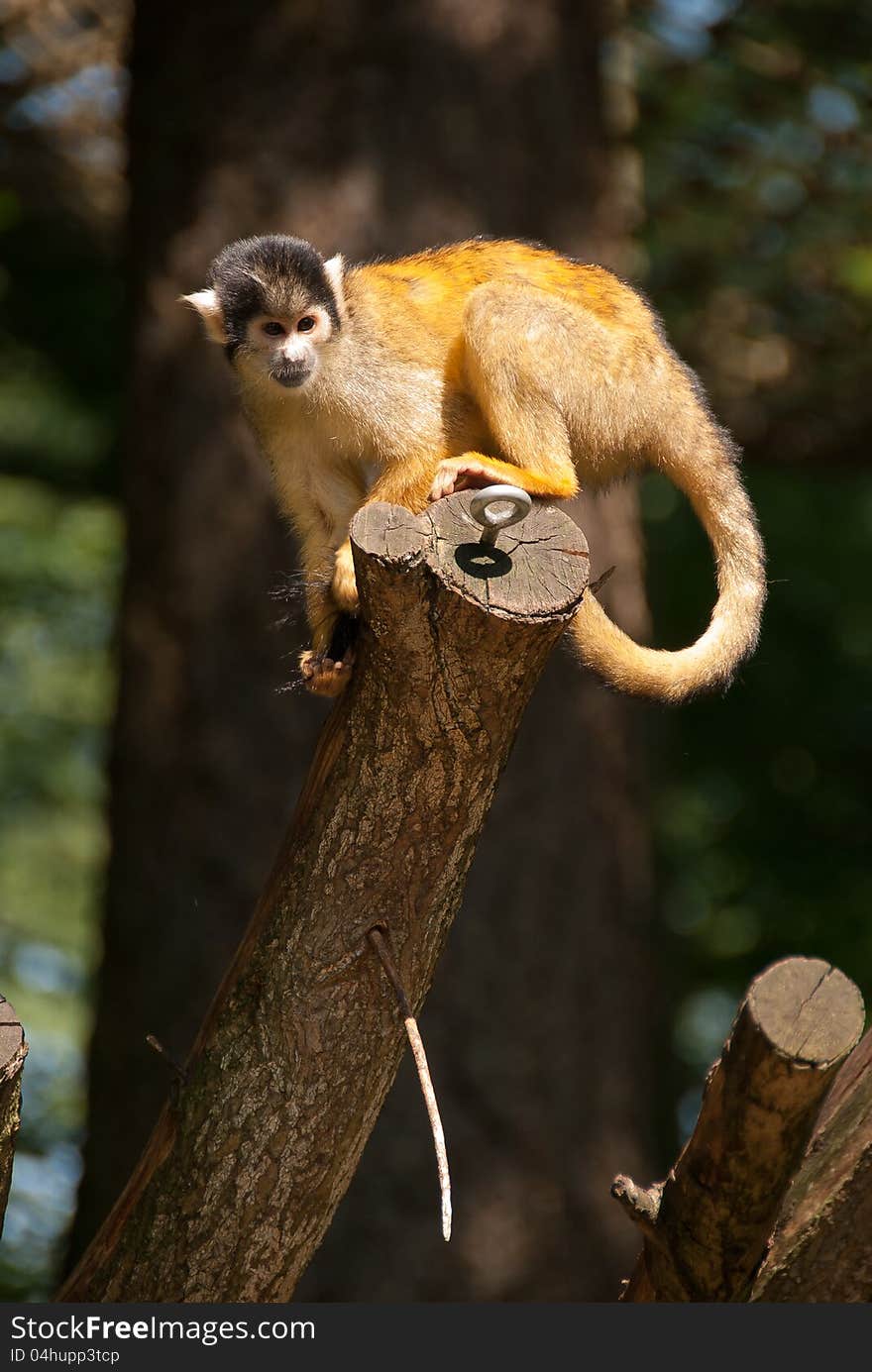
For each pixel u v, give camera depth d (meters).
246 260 8.89
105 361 22.77
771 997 6.11
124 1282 7.00
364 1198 12.16
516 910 13.05
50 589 25.23
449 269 8.98
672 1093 16.59
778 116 19.55
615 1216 12.78
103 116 18.69
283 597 12.91
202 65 13.80
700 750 25.89
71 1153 21.00
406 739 6.62
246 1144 6.89
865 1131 6.84
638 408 8.82
